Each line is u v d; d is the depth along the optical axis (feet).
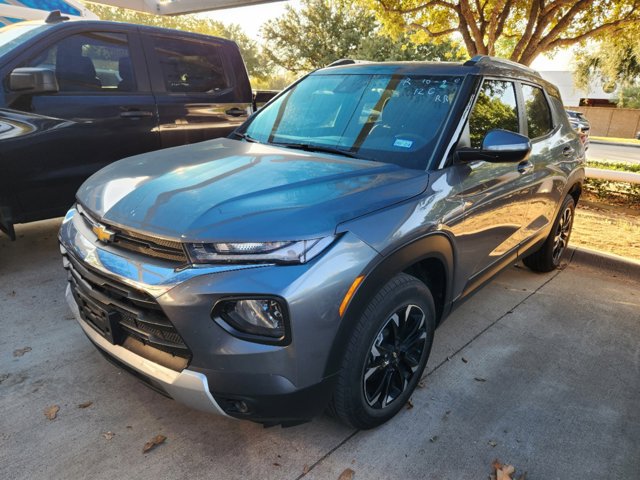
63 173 13.23
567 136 13.89
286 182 7.10
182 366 6.12
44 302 11.54
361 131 9.23
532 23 30.09
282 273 5.85
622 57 90.79
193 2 34.73
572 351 10.52
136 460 7.02
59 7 26.37
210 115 16.53
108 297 6.72
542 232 13.00
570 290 13.79
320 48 80.84
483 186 8.97
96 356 9.50
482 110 9.44
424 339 8.11
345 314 6.26
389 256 6.71
